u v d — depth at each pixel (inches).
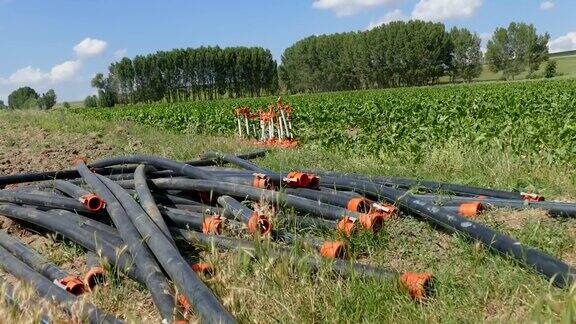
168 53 4291.3
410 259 184.1
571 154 336.5
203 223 205.2
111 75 4170.8
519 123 487.8
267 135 620.4
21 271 187.6
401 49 4126.5
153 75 4234.7
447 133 457.1
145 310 167.0
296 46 4601.4
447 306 147.3
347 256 179.0
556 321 125.5
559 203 215.5
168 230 196.9
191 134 676.1
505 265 169.3
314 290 156.1
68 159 456.1
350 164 378.0
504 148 376.8
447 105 826.2
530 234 193.0
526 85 1700.3
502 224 206.2
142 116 1031.6
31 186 288.2
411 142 410.6
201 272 168.1
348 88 4525.1
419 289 152.6
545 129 418.9
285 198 211.5
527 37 3971.5
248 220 196.7
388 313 147.2
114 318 144.9
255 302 155.6
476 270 167.9
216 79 4407.0
